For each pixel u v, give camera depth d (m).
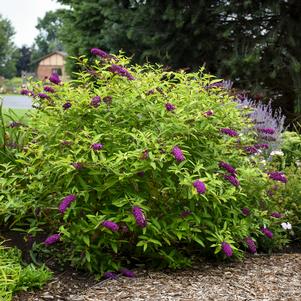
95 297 3.20
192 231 3.83
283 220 4.64
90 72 4.05
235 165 4.37
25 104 19.34
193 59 11.71
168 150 3.56
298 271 3.83
